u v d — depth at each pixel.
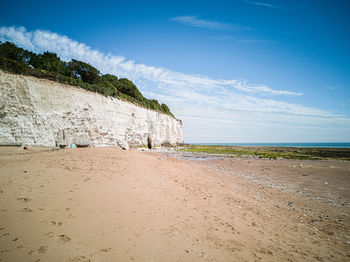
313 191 14.33
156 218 5.73
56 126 24.73
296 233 7.03
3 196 4.96
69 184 6.85
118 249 3.79
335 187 15.67
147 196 7.49
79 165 10.24
